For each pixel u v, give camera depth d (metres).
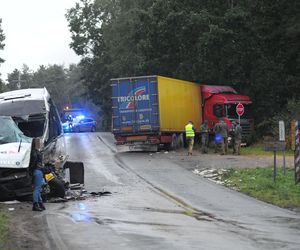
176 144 38.69
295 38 45.47
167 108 36.97
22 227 12.42
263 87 44.66
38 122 19.62
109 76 82.88
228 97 41.16
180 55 46.53
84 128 66.38
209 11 45.84
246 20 44.09
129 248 10.46
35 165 16.02
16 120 19.66
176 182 21.78
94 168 26.69
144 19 47.12
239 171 24.28
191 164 28.33
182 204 16.55
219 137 35.59
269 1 45.22
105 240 11.19
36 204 14.94
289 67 46.44
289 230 12.70
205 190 19.75
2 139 16.91
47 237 11.38
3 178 15.88
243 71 45.12
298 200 17.78
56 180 17.42
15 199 16.88
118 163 29.00
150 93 36.03
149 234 11.92
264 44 45.78
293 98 42.47
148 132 36.03
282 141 21.67
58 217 13.91
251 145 41.62
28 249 10.17
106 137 51.53
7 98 20.83
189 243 11.02
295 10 44.38
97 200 17.14
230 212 15.27
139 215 14.44
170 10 45.78
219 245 10.87
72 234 11.76
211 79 45.84
